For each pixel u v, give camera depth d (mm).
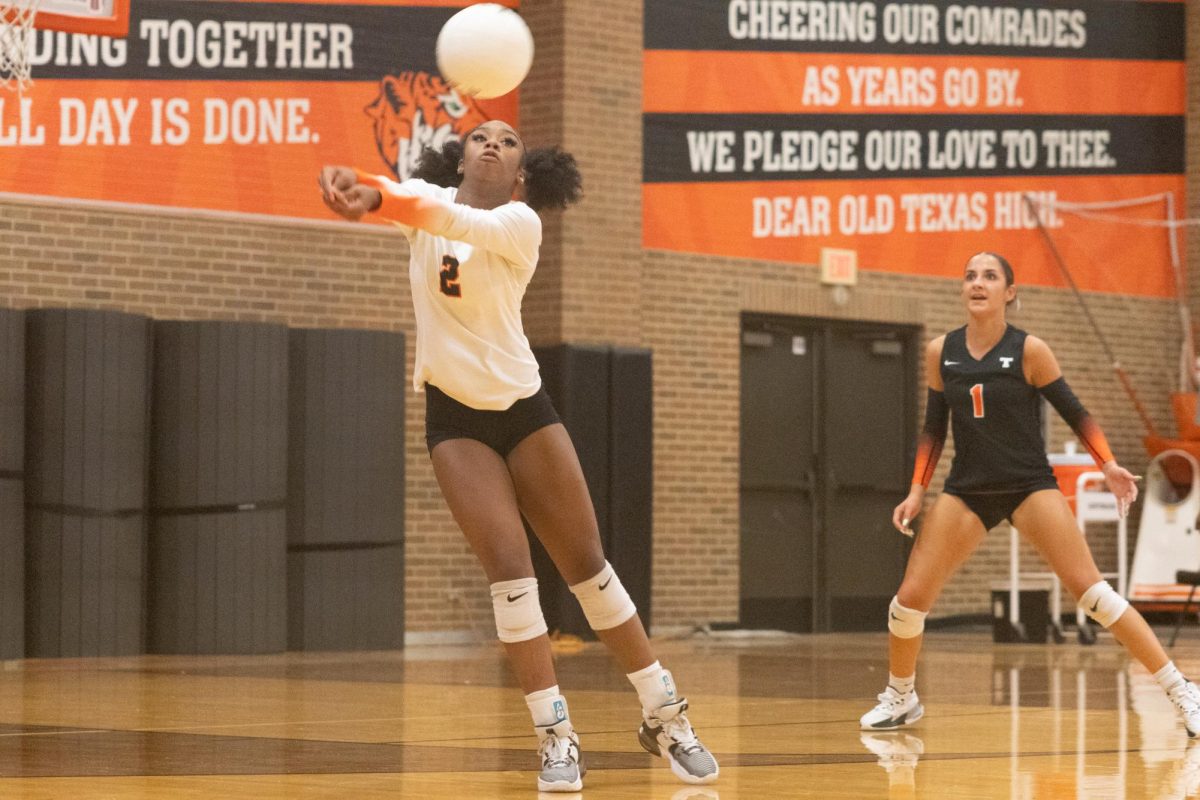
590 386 19172
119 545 16297
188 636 16688
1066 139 23844
